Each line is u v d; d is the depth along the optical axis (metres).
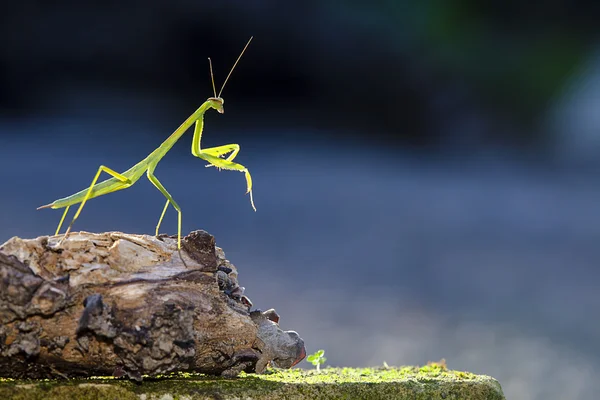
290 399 1.05
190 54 6.18
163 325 1.04
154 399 1.04
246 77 6.37
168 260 1.05
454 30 6.80
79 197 1.09
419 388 1.06
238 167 1.13
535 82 6.73
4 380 1.04
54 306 1.03
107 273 1.04
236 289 1.07
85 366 1.04
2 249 1.04
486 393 1.07
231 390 1.05
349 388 1.06
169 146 1.11
